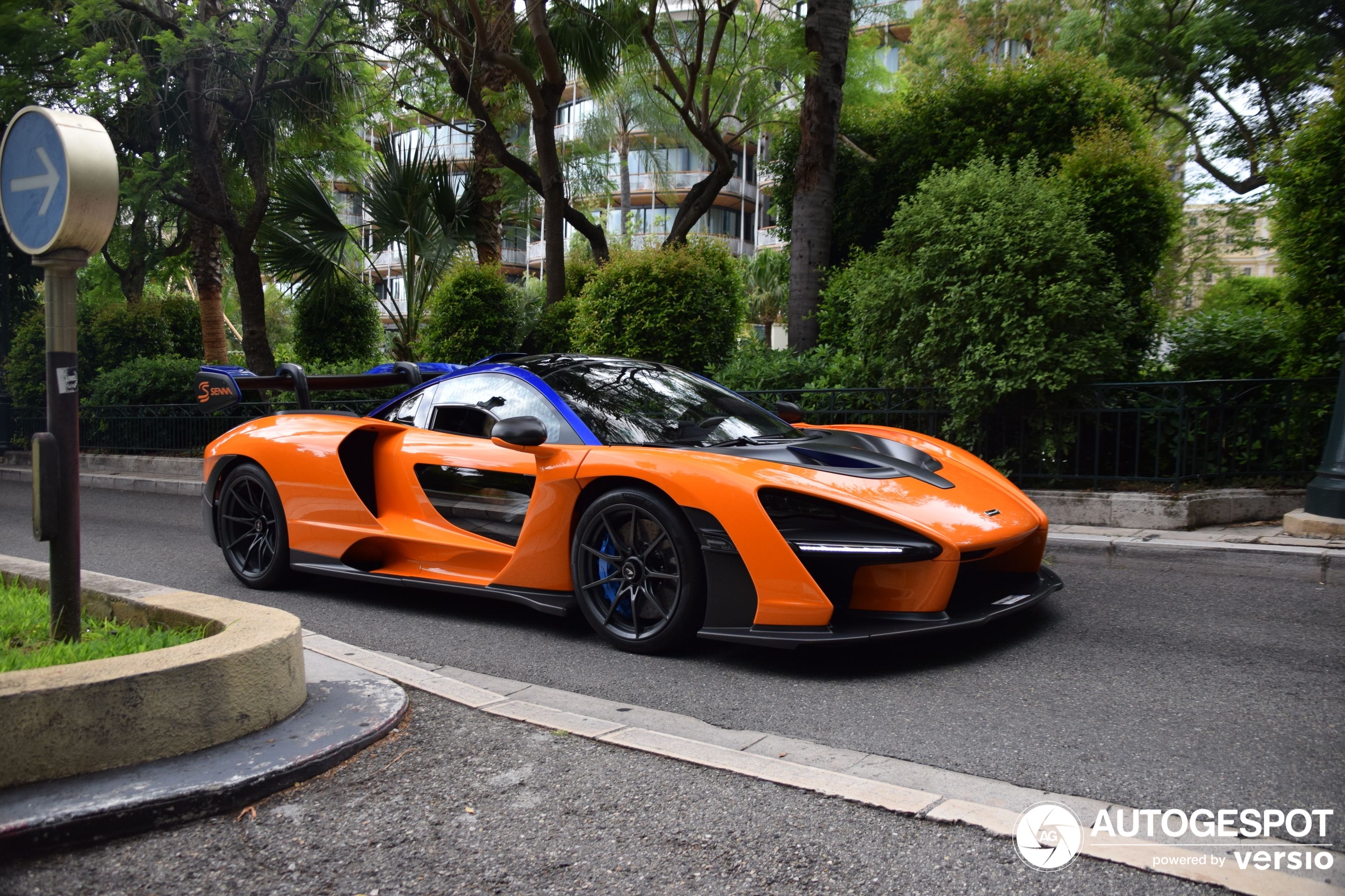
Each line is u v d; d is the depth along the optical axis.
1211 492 5.83
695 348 8.80
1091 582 4.59
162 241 17.55
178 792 2.14
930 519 3.24
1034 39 23.91
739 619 3.30
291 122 12.48
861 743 2.60
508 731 2.71
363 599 4.75
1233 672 3.15
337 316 13.78
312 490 4.75
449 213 12.00
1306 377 5.86
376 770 2.43
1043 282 5.90
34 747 2.17
